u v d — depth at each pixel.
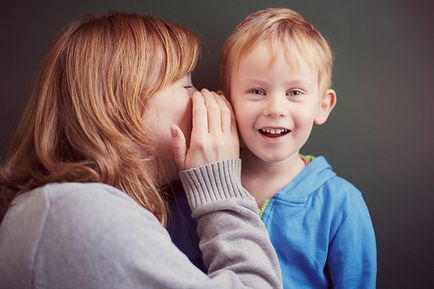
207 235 0.93
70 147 0.94
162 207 0.97
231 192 0.95
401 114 1.25
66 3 1.25
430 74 1.23
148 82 0.97
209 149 0.97
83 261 0.76
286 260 1.11
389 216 1.28
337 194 1.12
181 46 1.01
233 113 1.06
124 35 0.97
